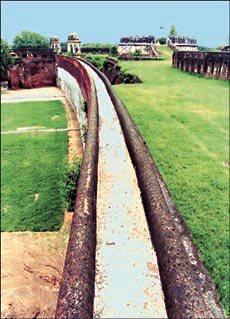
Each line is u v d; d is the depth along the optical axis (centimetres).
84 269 174
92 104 745
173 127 1086
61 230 1123
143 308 175
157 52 4731
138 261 214
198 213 606
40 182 1490
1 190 1437
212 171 770
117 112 670
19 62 4297
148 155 392
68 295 155
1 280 920
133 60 3747
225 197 658
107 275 201
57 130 2338
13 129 2450
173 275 169
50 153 1873
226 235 543
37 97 3703
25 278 926
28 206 1287
